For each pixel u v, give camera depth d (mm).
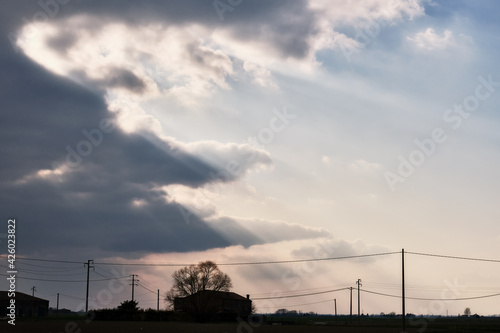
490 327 105000
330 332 87125
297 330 94375
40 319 136875
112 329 85938
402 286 86438
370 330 93250
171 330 85938
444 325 118875
